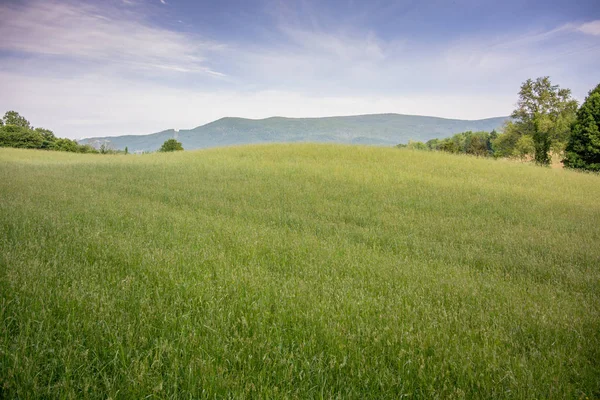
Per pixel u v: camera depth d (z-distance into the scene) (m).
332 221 9.80
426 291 4.59
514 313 3.94
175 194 12.84
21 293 3.58
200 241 6.42
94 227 7.06
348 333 3.16
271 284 4.36
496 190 15.09
